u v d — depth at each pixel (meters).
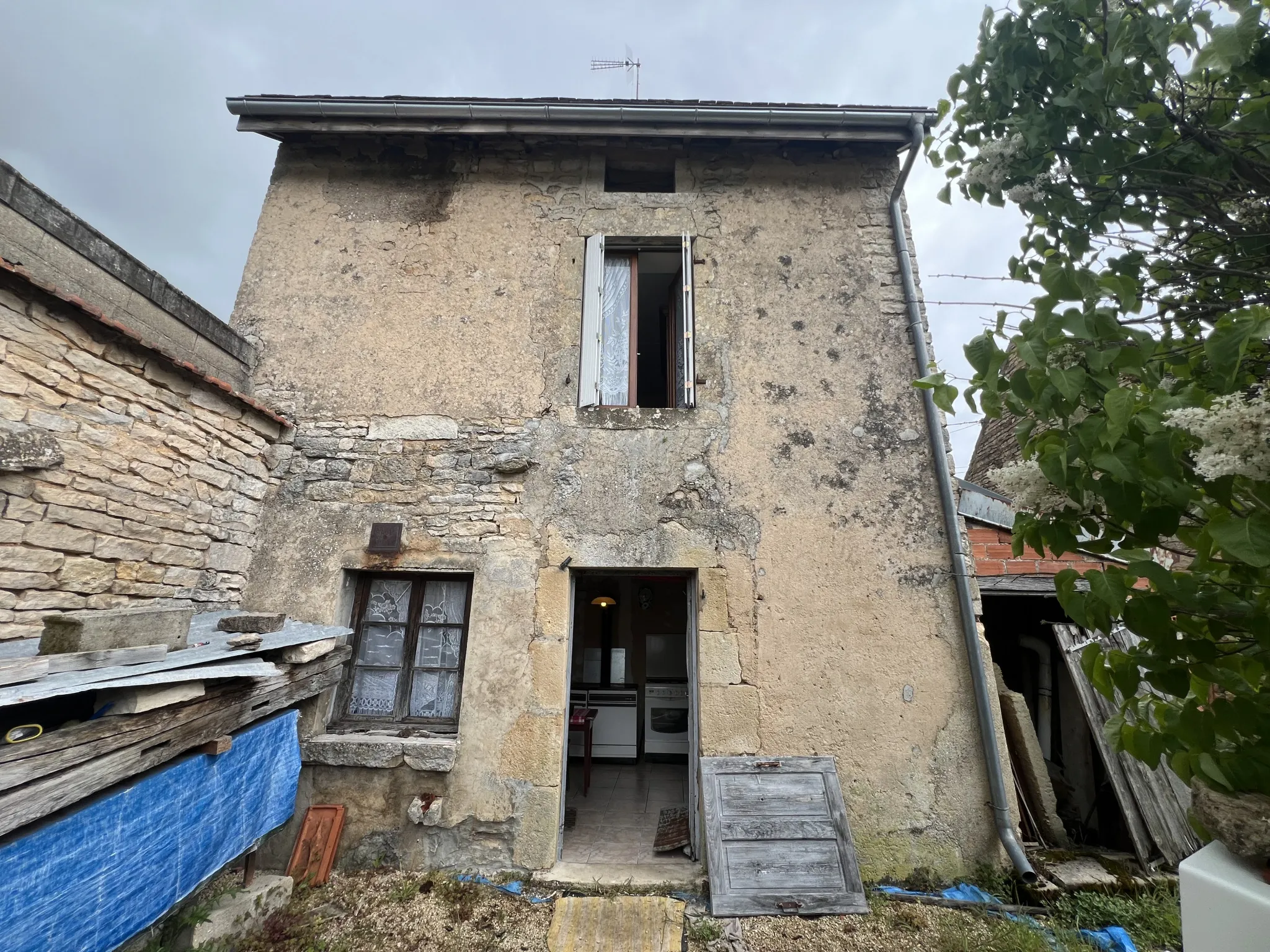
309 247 4.63
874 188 4.80
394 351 4.40
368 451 4.20
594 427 4.22
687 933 3.10
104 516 2.97
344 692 3.99
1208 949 1.19
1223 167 1.77
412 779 3.67
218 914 2.82
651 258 4.94
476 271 4.57
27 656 2.18
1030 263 1.96
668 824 4.37
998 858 3.53
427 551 4.00
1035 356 1.40
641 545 4.01
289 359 4.39
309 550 4.02
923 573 3.97
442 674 4.01
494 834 3.61
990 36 2.05
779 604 3.91
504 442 4.21
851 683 3.79
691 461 4.16
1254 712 1.23
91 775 2.03
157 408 3.27
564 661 3.85
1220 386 1.42
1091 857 3.57
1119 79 1.73
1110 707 3.88
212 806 2.67
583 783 5.53
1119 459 1.25
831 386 4.32
